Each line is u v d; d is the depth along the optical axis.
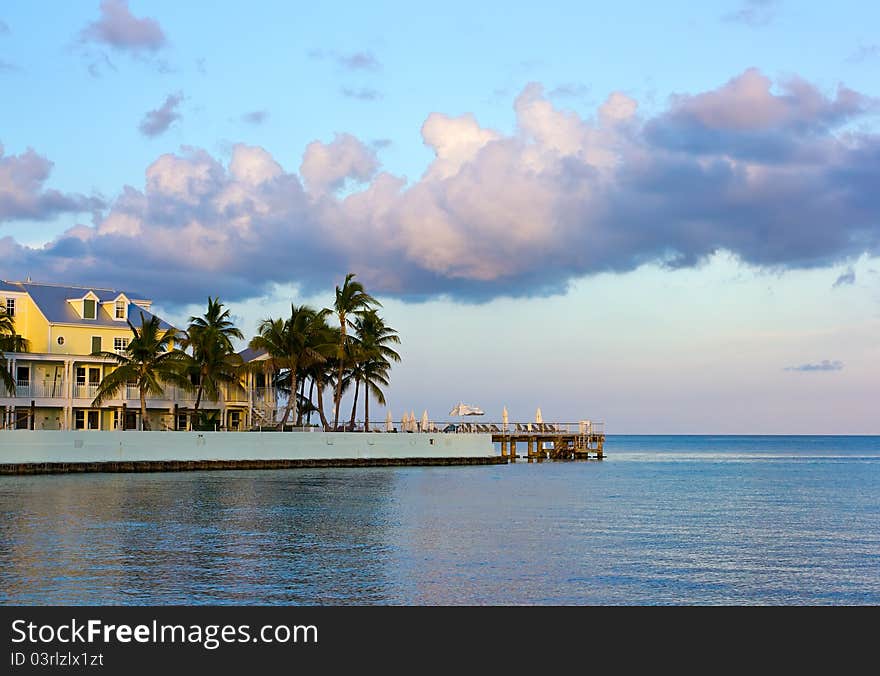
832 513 48.31
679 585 27.75
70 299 82.44
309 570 28.89
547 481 70.06
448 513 44.38
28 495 48.75
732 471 98.50
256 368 85.19
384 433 82.88
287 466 75.44
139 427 81.31
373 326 93.00
